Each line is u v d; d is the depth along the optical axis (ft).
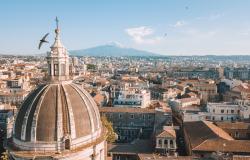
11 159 231.50
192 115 602.03
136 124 591.78
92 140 233.35
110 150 446.60
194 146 409.49
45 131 218.59
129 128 591.78
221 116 616.39
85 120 231.50
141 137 564.71
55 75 238.68
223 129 498.69
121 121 596.70
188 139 451.94
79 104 233.35
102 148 246.88
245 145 402.11
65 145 219.00
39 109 223.10
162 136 438.81
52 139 218.18
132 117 594.65
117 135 557.74
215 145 404.36
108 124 479.00
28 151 217.97
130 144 471.62
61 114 221.87
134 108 613.52
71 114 223.71
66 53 245.04
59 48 240.53
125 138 591.37
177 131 554.87
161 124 553.64
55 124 219.61
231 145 403.34
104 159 252.42
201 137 434.30
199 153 399.44
